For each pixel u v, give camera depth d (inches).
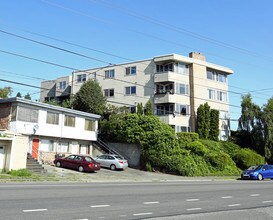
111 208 436.1
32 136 1307.8
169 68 1918.1
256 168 1317.7
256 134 1873.8
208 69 2062.0
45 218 352.2
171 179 1171.9
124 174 1240.2
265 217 418.3
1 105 1270.9
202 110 1876.2
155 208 454.3
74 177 996.6
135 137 1481.3
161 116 1866.4
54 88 2411.4
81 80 2229.3
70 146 1476.4
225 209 473.1
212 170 1504.7
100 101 1814.7
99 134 1635.1
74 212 394.0
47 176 965.8
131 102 1982.0
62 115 1418.6
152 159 1421.0
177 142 1486.2
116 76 2066.9
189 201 542.9
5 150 1008.9
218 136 1927.9
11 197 488.1
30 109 1285.7
